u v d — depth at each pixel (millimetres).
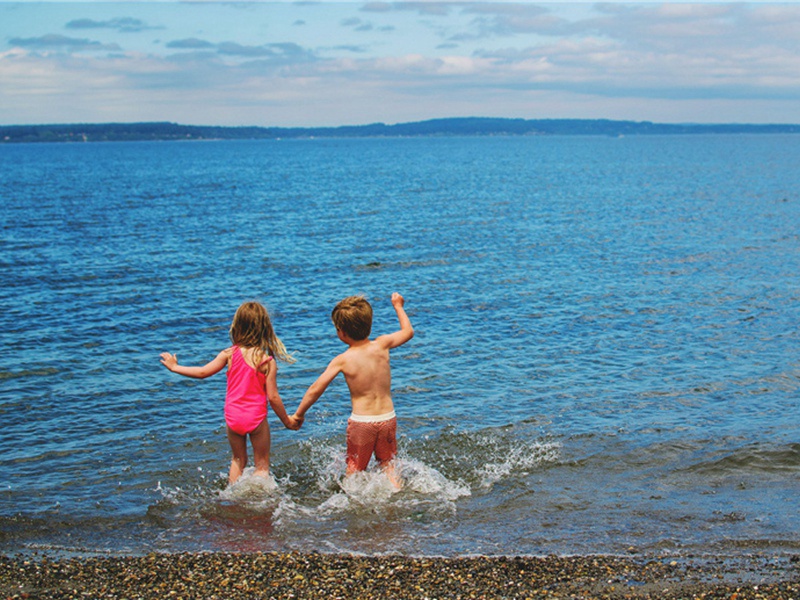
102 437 8344
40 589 4977
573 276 18766
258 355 6828
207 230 28438
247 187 53688
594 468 7406
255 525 6219
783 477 7062
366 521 6250
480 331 13344
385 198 43625
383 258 21906
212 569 5270
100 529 6129
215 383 10383
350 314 6801
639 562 5352
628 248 23547
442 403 9562
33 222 30469
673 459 7590
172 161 113750
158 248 23625
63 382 10359
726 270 19266
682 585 4980
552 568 5230
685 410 9148
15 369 10898
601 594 4863
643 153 129750
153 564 5355
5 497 6750
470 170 77688
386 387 6965
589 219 32094
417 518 6301
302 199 43094
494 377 10648
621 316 14367
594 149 163250
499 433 8414
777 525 6012
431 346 12328
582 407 9320
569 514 6320
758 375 10523
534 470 7371
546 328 13516
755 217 31812
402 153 149000
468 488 6945
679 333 13023
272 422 8875
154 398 9719
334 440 8258
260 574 5180
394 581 5051
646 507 6434
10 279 17938
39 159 126312
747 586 4953
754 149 147250
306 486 7062
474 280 18375
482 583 5016
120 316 14469
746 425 8562
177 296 16438
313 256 22312
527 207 37719
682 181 56406
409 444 8086
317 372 11008
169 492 6910
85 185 55938
